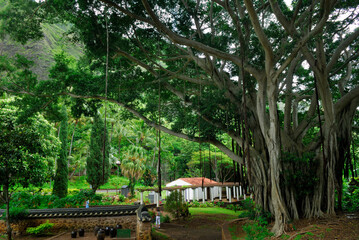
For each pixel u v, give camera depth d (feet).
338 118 44.42
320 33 36.58
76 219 50.80
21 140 38.99
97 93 55.16
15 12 45.98
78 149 164.66
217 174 121.90
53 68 56.03
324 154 41.55
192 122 51.83
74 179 153.99
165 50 60.44
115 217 51.29
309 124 48.52
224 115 49.11
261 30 33.78
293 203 40.14
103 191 126.93
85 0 40.60
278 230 35.37
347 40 43.37
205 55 48.06
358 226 32.17
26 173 40.88
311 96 53.31
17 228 49.24
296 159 41.73
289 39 46.57
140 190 77.15
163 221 61.21
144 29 48.37
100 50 47.19
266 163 44.93
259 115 42.83
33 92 55.52
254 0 55.31
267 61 37.68
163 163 165.27
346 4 43.29
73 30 50.06
